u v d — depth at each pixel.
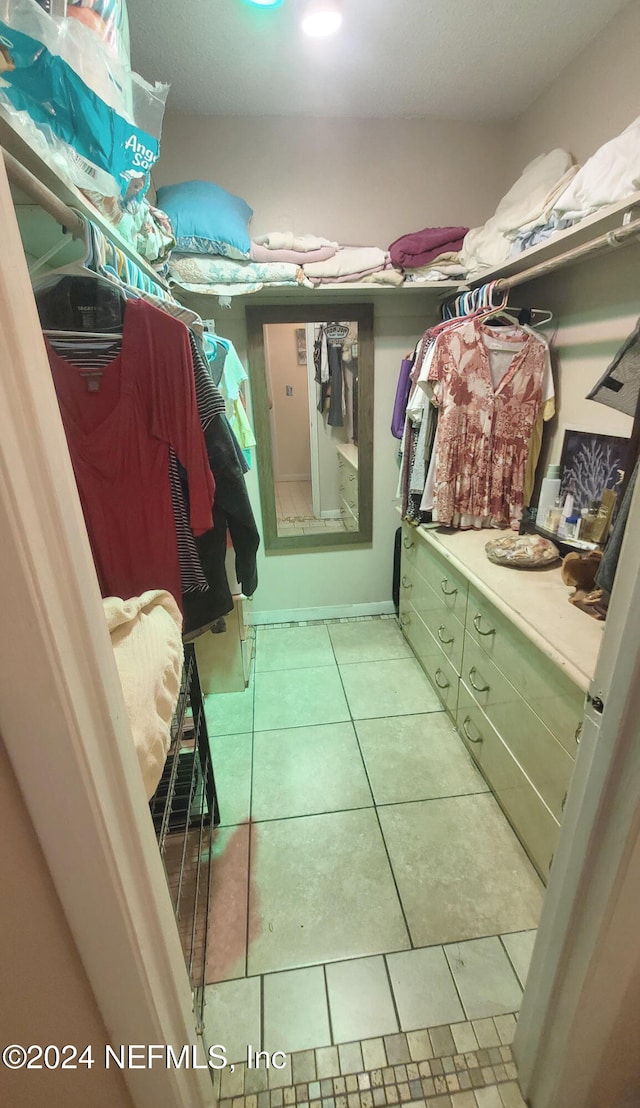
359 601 2.86
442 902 1.30
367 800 1.62
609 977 0.69
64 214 0.82
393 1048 1.01
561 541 1.67
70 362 1.08
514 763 1.43
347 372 2.39
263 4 1.32
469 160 2.10
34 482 0.37
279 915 1.27
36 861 0.48
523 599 1.38
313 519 2.64
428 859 1.42
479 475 1.89
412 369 2.05
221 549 1.33
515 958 1.17
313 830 1.52
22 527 0.36
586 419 1.67
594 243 1.21
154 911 0.59
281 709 2.09
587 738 0.67
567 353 1.75
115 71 0.86
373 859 1.42
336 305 2.23
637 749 0.56
